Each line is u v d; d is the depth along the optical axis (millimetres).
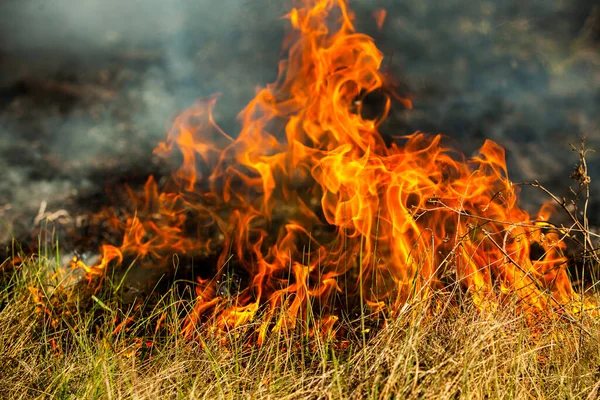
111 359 3076
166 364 3090
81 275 4148
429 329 2996
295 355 3188
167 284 4113
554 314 3146
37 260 3971
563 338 3045
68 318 3592
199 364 3080
